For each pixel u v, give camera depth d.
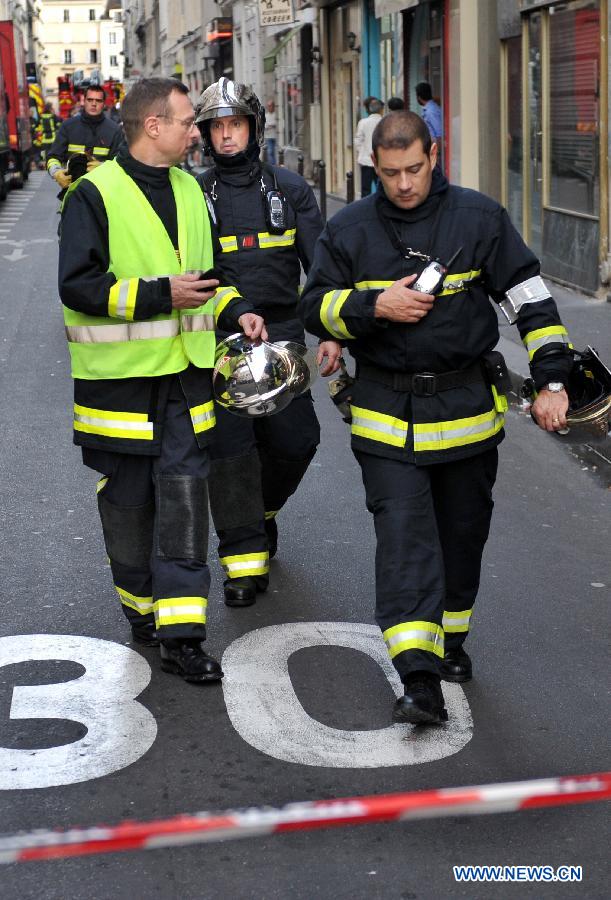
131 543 4.68
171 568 4.46
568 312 11.85
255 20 40.78
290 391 4.62
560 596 5.41
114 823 3.53
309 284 4.16
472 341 4.04
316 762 3.89
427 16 20.58
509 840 3.43
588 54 12.73
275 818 2.49
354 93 28.22
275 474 5.46
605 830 3.47
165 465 4.46
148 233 4.36
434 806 2.55
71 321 4.44
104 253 4.34
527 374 9.40
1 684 4.48
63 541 6.19
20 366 10.91
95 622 5.11
